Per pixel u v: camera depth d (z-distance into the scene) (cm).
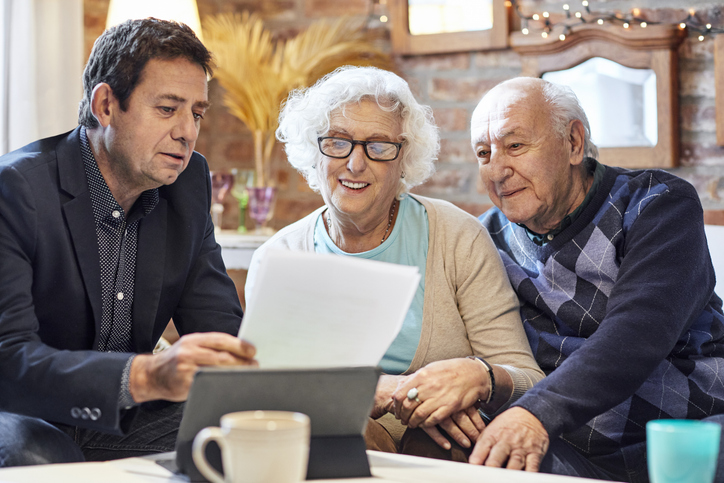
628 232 153
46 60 269
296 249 168
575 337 156
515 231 170
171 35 134
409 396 133
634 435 147
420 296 161
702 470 76
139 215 146
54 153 139
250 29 337
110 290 144
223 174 299
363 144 154
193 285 154
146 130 133
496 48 290
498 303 158
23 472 96
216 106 347
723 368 149
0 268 125
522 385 141
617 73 270
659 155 262
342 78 158
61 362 110
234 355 96
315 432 96
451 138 301
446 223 166
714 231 184
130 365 106
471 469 102
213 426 92
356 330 94
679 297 138
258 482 74
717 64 253
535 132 155
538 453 116
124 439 145
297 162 168
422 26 305
